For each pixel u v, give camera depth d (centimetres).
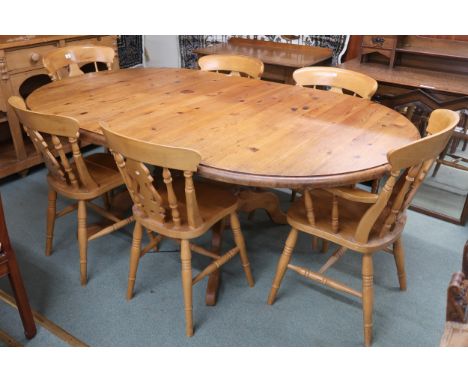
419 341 174
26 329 168
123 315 184
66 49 265
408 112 253
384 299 195
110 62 280
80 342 171
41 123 170
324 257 223
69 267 212
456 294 112
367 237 158
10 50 262
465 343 116
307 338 175
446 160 263
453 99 233
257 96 220
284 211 263
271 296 190
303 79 245
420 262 219
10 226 243
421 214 259
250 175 141
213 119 187
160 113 193
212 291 190
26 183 291
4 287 199
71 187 193
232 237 238
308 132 175
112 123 181
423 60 271
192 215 158
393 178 139
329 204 183
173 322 182
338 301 194
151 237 209
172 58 426
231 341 173
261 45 355
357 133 175
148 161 144
